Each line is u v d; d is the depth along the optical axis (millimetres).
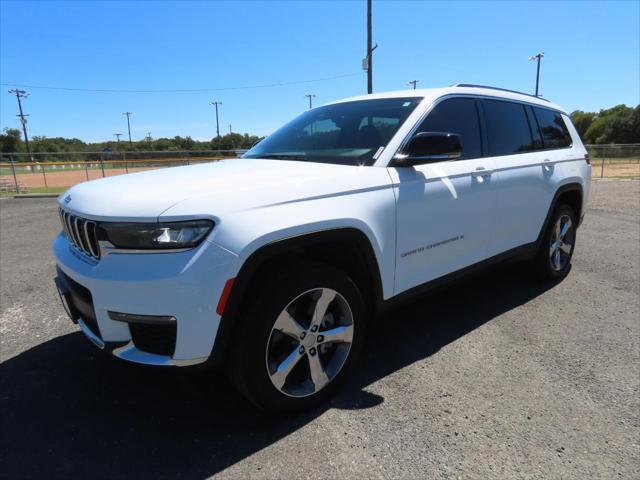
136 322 2051
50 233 7812
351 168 2686
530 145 4098
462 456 2150
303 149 3242
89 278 2111
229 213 2098
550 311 3857
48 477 2055
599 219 8344
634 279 4684
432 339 3369
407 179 2836
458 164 3256
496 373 2879
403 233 2812
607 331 3465
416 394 2658
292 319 2314
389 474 2043
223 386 2793
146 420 2467
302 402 2441
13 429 2400
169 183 2314
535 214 4031
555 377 2824
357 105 3506
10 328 3688
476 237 3416
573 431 2320
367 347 3262
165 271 1986
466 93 3496
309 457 2158
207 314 2039
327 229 2367
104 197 2252
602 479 1995
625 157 21141
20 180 23219
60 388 2791
